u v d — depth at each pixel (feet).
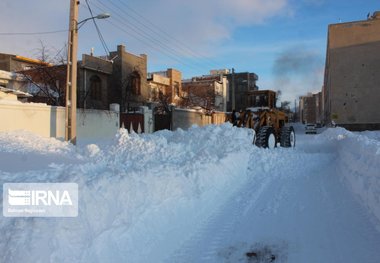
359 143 31.76
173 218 18.10
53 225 12.51
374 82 150.92
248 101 54.80
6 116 44.78
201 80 192.24
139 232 15.55
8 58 92.58
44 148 35.47
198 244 16.52
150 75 143.64
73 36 45.32
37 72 76.79
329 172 33.71
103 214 14.60
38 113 49.19
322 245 15.99
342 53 155.22
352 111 153.89
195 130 41.27
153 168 21.61
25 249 11.37
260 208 21.83
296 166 36.04
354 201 22.39
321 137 89.92
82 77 94.68
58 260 11.85
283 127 53.98
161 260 14.88
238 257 15.14
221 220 19.70
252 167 34.24
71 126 44.98
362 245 15.64
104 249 13.56
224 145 36.63
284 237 17.12
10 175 18.37
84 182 15.48
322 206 21.89
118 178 16.93
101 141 56.90
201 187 22.82
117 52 106.73
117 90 105.91
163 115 95.35
